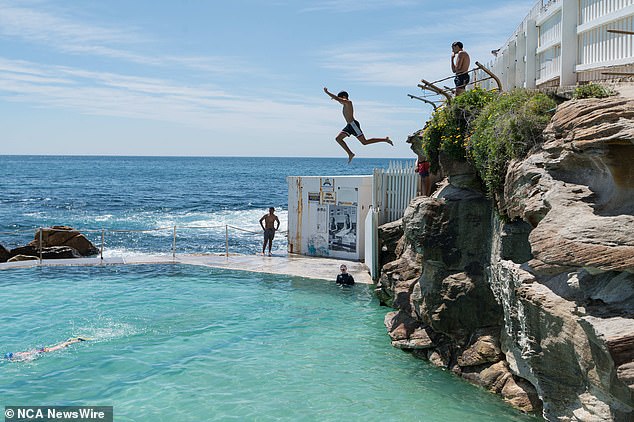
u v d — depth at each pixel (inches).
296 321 589.6
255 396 405.4
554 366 308.0
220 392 411.2
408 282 553.3
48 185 3395.7
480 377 434.6
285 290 717.3
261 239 1350.9
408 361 483.5
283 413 378.6
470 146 490.0
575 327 270.7
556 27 502.0
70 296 678.5
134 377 436.5
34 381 426.3
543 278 317.1
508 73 642.2
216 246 1261.1
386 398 406.6
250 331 555.2
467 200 482.0
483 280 458.6
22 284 740.0
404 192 802.8
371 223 762.2
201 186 3403.1
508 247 394.6
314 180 951.6
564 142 304.2
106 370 449.4
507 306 383.6
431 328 503.8
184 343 516.4
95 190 3016.7
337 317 604.7
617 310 243.9
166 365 462.0
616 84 396.8
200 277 789.9
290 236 985.5
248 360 477.4
